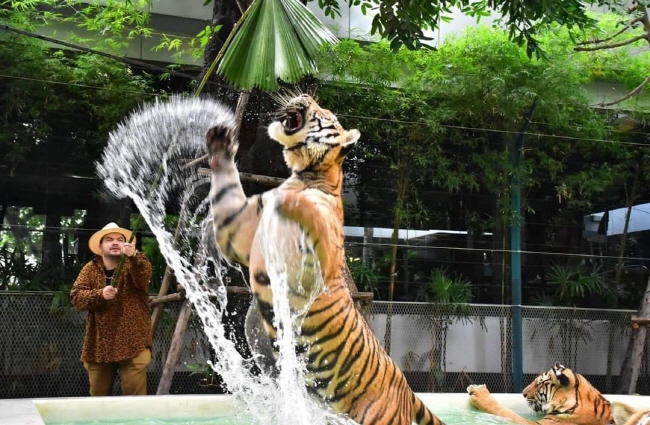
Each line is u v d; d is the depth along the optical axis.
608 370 8.30
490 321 7.94
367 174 8.15
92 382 5.73
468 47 9.12
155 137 4.80
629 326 8.38
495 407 4.90
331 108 8.70
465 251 8.08
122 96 7.59
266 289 3.07
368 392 3.30
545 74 8.88
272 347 3.16
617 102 9.51
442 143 8.20
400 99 8.88
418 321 7.87
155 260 7.73
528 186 8.68
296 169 3.32
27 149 7.18
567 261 8.56
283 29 4.22
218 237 3.21
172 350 6.11
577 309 8.26
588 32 9.84
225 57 4.27
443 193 8.20
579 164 9.00
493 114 9.02
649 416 3.93
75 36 8.83
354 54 8.84
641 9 9.09
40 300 6.78
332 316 3.13
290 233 2.94
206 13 9.54
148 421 4.36
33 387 6.77
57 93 7.41
